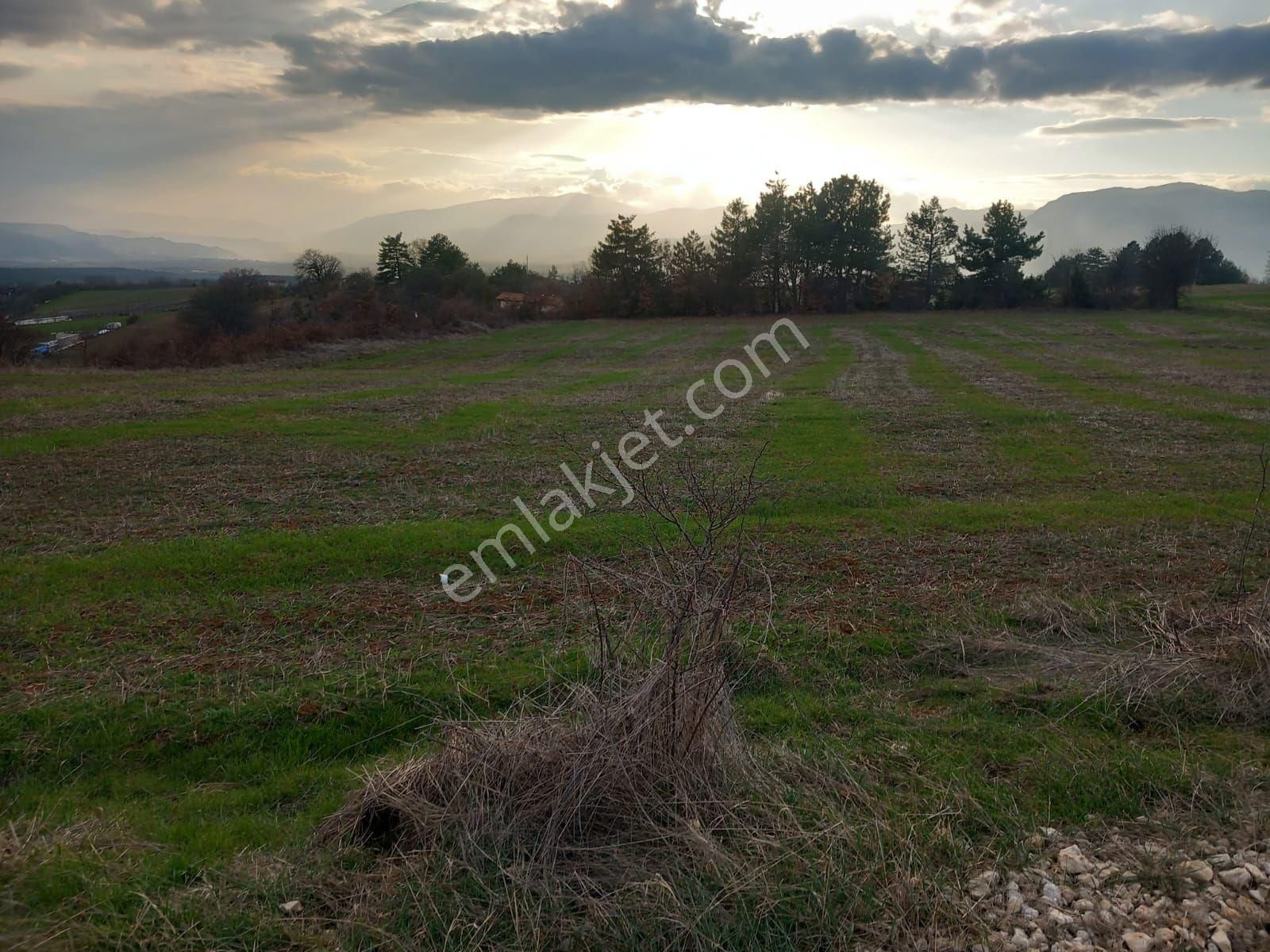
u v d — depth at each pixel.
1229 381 25.30
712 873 3.68
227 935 3.44
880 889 3.63
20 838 4.15
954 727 5.22
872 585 7.71
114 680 6.04
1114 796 4.39
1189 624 6.43
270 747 5.34
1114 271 66.62
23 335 34.53
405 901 3.61
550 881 3.65
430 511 10.94
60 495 11.77
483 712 5.59
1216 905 3.51
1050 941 3.36
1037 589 7.46
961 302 68.38
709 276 63.50
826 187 61.41
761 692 5.84
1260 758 4.77
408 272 70.12
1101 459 13.79
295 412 19.98
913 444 15.46
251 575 8.20
